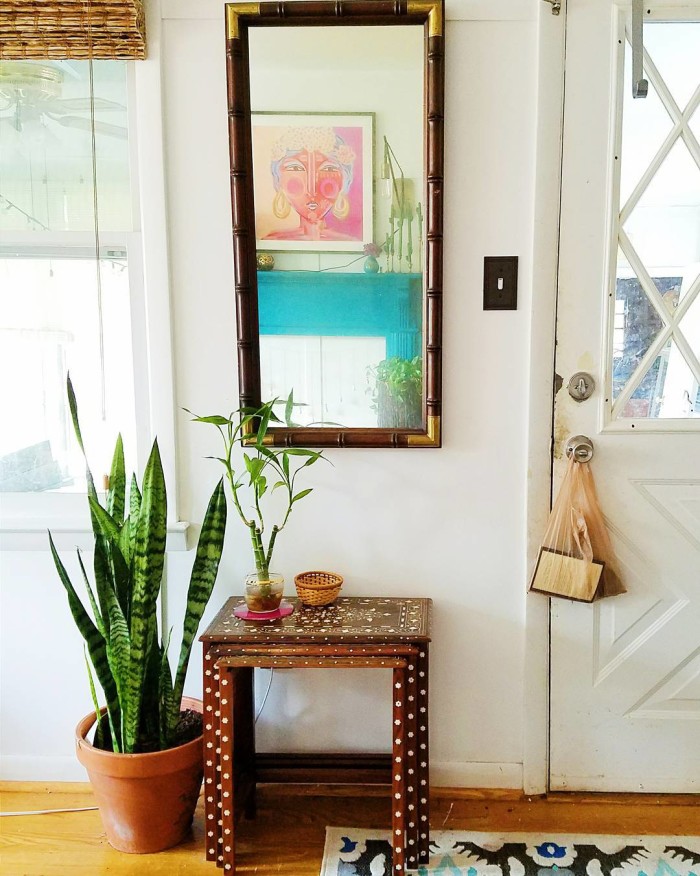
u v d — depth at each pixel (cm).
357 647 140
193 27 157
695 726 169
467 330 162
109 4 151
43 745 177
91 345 171
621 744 171
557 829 159
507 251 160
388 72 156
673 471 164
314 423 166
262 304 163
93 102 159
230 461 158
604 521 165
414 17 152
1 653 175
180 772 145
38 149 166
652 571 166
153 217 161
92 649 143
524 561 168
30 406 174
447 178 159
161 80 158
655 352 162
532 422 163
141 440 171
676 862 147
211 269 164
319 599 156
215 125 160
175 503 169
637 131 158
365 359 164
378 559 170
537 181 157
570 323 161
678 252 160
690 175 159
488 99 157
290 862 148
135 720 142
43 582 172
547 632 168
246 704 160
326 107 157
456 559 169
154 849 150
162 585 172
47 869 146
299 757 165
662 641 168
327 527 169
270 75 156
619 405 163
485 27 155
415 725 143
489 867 145
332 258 162
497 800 170
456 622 170
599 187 157
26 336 172
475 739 173
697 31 155
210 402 167
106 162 166
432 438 162
